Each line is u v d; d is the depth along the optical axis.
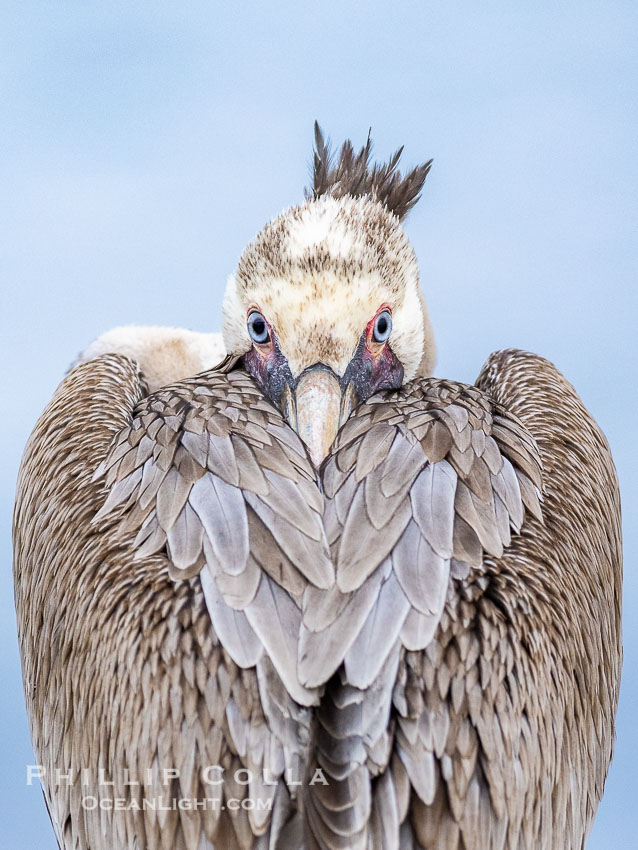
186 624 7.31
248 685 7.02
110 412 10.16
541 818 7.48
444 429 8.61
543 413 10.22
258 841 6.72
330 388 9.87
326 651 7.07
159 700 7.23
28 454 10.62
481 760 7.02
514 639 7.41
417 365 10.98
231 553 7.57
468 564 7.64
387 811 6.66
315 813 6.62
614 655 9.38
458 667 7.14
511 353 11.51
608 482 10.21
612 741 9.34
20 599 10.29
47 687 8.87
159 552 7.88
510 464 8.71
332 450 8.62
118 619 7.65
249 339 10.55
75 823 8.21
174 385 9.70
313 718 6.91
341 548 7.62
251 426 8.66
